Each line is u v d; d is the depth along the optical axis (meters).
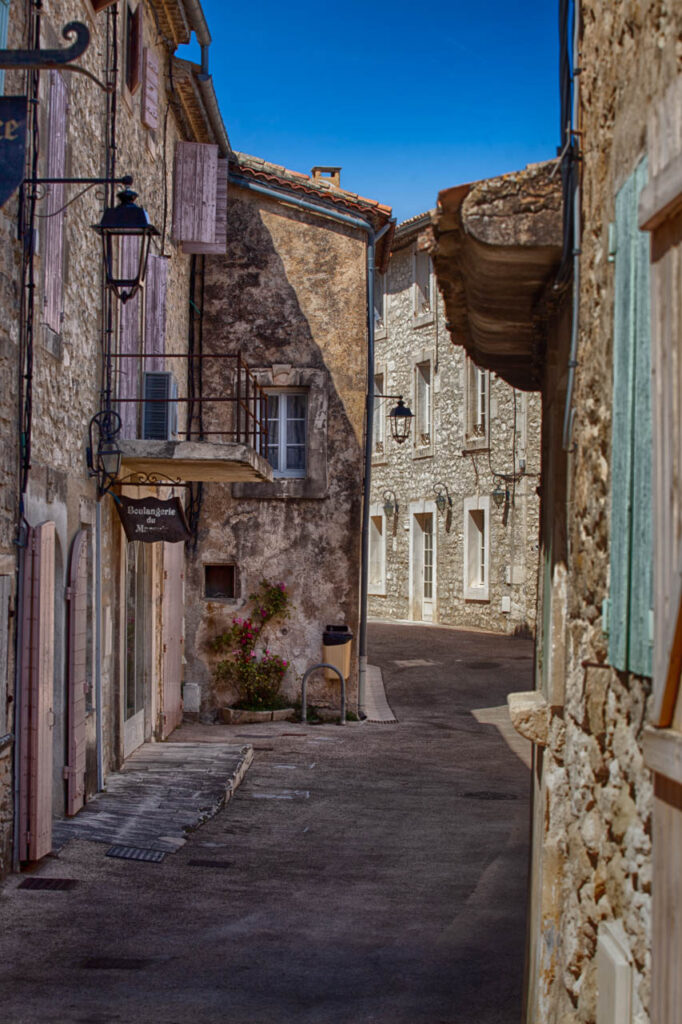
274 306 16.19
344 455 16.08
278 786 11.08
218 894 7.31
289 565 15.94
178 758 11.99
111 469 10.46
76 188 9.48
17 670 7.45
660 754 2.43
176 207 14.54
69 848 8.20
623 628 2.94
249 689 15.63
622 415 2.98
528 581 22.52
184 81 13.88
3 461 7.18
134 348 11.55
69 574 9.05
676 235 2.42
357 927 6.68
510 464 23.08
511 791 10.98
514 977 5.81
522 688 17.75
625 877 2.94
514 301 4.66
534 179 3.90
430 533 27.00
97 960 5.96
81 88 9.72
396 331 27.91
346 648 15.49
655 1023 2.52
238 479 12.44
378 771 11.96
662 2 2.61
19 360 7.50
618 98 3.14
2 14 6.94
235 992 5.52
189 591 15.87
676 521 2.40
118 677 11.18
